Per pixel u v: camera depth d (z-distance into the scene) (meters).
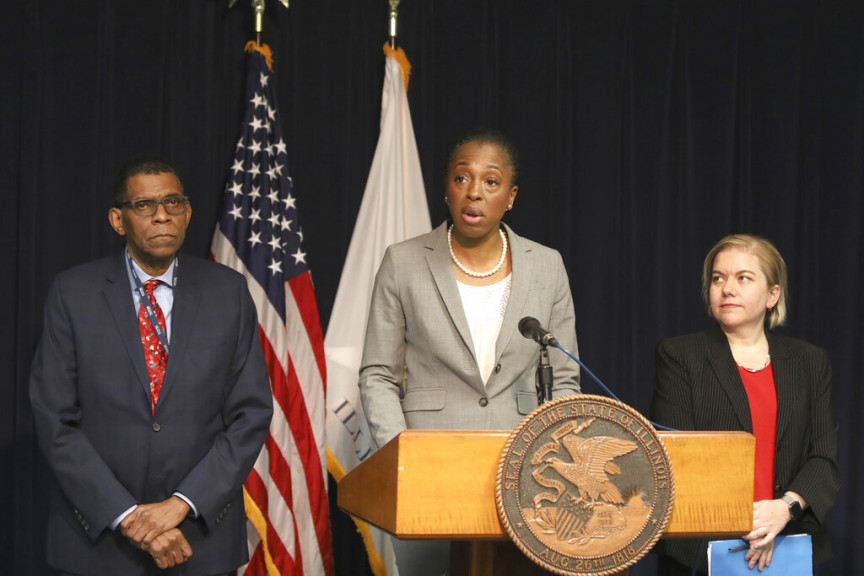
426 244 3.03
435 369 2.89
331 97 4.72
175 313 3.03
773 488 2.98
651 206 5.00
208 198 4.50
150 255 3.04
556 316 3.02
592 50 4.98
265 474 4.02
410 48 4.82
